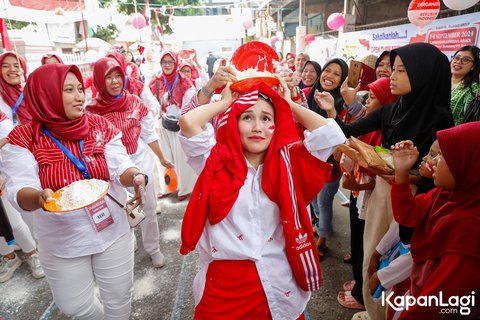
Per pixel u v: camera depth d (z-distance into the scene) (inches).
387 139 72.7
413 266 54.1
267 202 50.3
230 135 48.4
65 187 57.2
